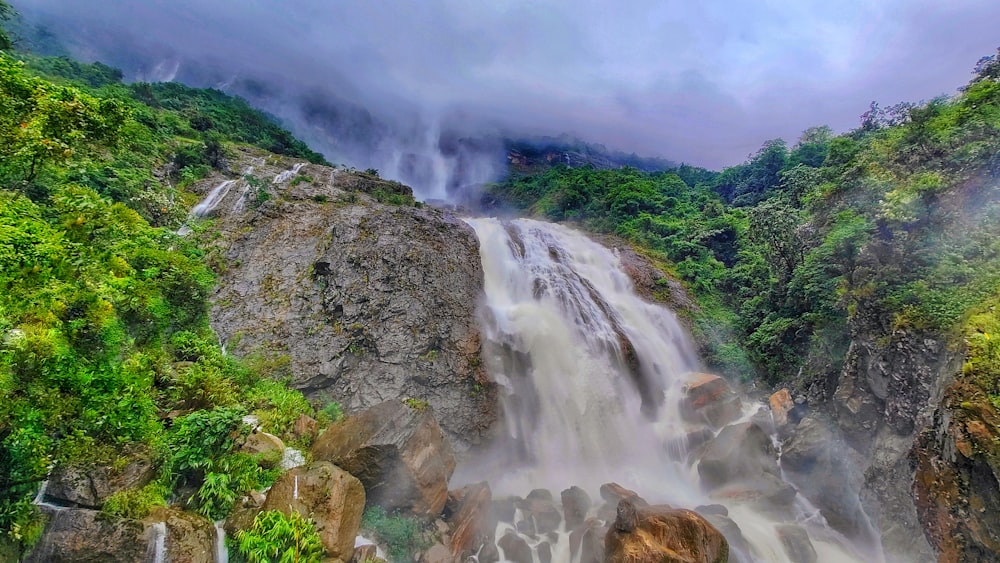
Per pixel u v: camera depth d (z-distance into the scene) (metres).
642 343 24.31
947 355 11.66
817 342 19.52
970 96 16.48
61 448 7.70
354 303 19.56
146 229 13.56
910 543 12.18
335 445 12.59
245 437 11.07
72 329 8.47
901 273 14.32
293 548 8.46
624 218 40.88
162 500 8.62
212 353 14.33
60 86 10.71
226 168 35.12
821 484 15.52
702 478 16.95
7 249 8.23
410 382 17.83
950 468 10.15
